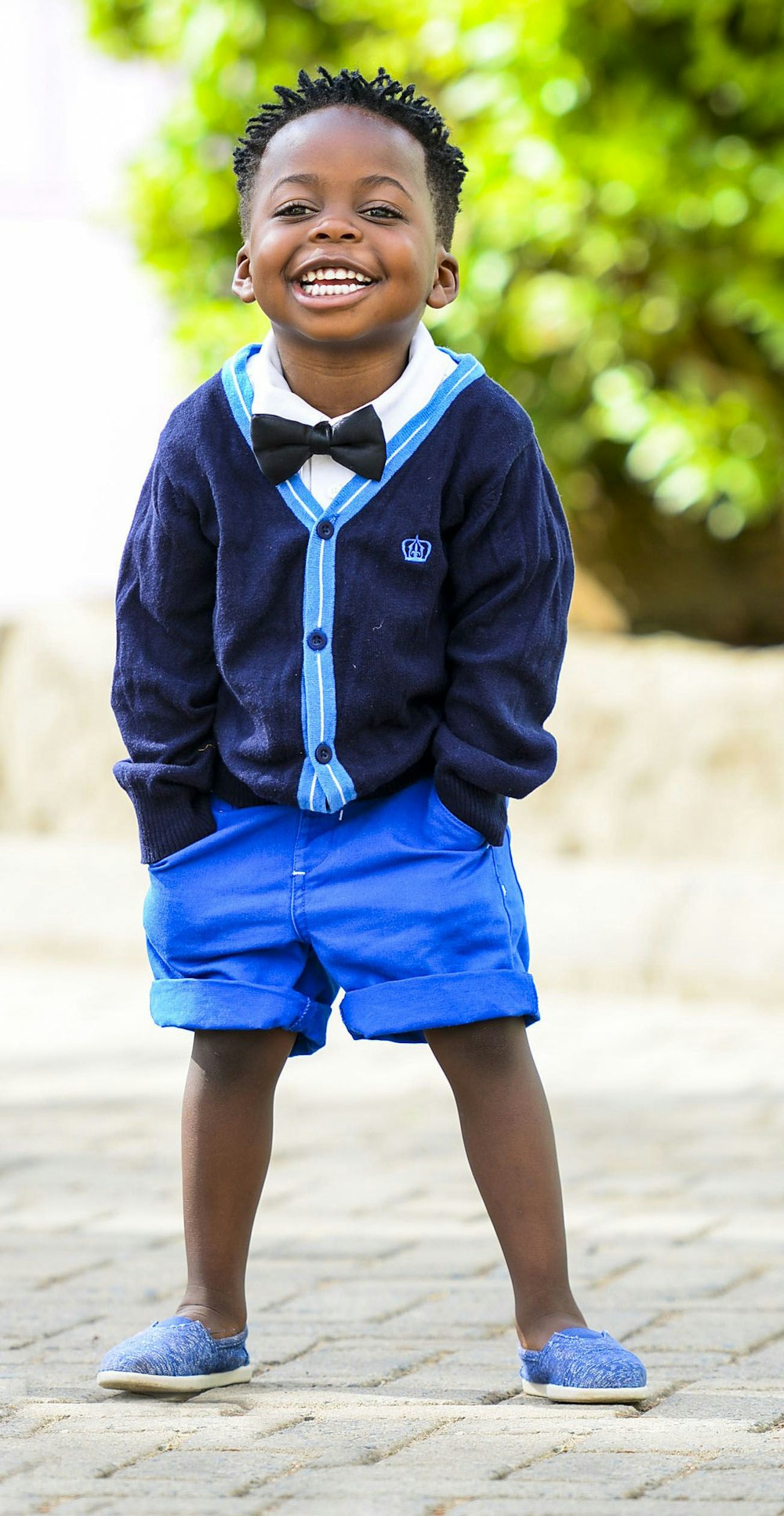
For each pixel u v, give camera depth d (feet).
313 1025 13.67
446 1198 19.80
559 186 37.70
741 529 42.11
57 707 41.91
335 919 13.26
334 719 13.19
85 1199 19.89
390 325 13.32
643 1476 11.26
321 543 13.25
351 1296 16.06
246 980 13.41
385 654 13.17
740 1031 29.71
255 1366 13.94
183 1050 28.68
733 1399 12.99
